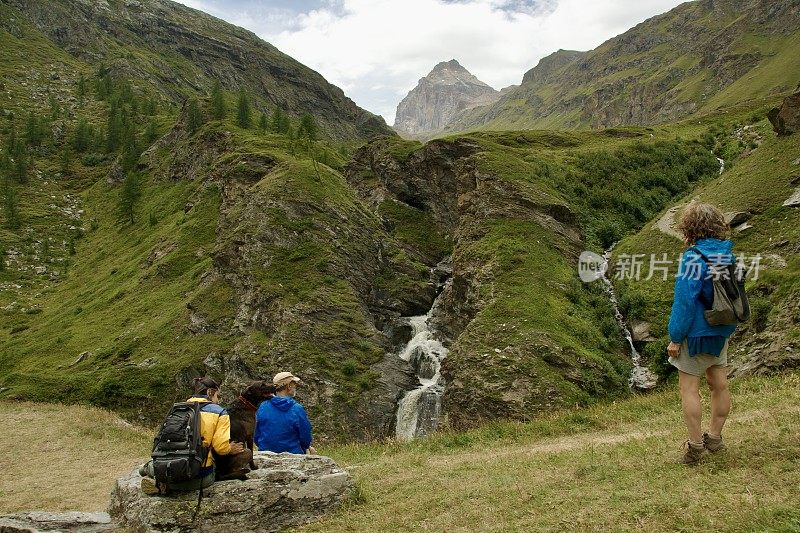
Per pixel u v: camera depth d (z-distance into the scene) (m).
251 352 45.25
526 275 41.19
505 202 50.03
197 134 114.25
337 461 18.78
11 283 96.56
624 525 6.72
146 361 51.75
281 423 11.55
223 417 9.02
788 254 30.59
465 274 45.66
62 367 58.06
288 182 61.75
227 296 54.66
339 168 94.75
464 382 33.66
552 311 37.34
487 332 36.19
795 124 41.84
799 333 22.41
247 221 58.81
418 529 8.55
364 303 53.19
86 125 156.25
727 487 7.05
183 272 71.56
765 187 37.62
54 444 27.78
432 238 66.88
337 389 42.25
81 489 19.50
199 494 8.75
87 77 198.50
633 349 36.06
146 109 176.00
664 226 43.81
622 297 39.78
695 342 7.85
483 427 21.83
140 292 71.75
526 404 30.72
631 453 10.61
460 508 9.19
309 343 45.50
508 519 8.15
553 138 78.81
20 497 18.92
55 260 105.75
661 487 7.63
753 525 5.82
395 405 42.16
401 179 73.38
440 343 48.25
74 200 130.50
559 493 8.75
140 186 119.25
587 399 30.92
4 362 64.06
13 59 193.25
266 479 9.52
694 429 8.18
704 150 70.25
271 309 48.72
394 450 20.34
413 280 58.12
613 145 70.88
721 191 41.84
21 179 132.75
